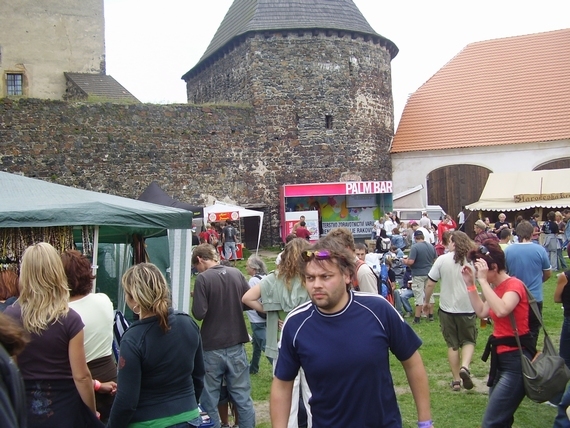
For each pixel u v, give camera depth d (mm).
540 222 19438
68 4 28750
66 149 21062
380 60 26156
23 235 6477
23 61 28047
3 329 2438
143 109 22156
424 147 25984
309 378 2941
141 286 3492
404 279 11305
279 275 4938
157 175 22266
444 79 28406
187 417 3551
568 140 24078
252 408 5094
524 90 26484
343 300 3002
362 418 2879
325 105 24562
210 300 5082
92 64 29047
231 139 23469
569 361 5715
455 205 25719
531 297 4465
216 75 26812
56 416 3492
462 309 6301
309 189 23531
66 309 3586
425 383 3064
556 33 28062
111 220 6320
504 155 24969
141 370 3457
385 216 21609
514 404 4328
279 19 24391
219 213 19906
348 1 25719
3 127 20375
